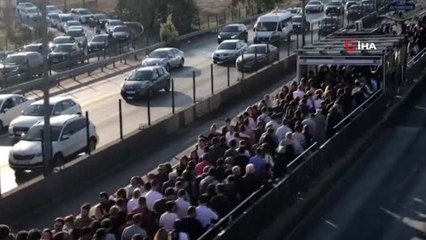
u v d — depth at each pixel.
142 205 13.86
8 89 38.69
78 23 71.69
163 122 28.53
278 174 18.06
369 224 17.78
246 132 20.42
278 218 17.38
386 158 23.50
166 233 12.38
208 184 15.40
